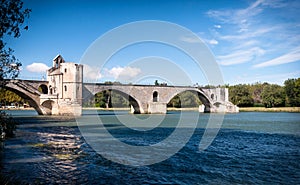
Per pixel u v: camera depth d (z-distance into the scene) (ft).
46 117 269.85
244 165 84.23
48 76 309.01
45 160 83.61
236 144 124.67
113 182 64.85
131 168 77.66
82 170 74.02
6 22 46.52
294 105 469.98
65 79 298.97
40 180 64.54
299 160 91.61
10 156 87.92
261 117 320.70
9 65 55.52
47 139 125.18
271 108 468.75
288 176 73.20
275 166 83.51
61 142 117.60
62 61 320.91
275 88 497.87
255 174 74.69
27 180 64.13
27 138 127.13
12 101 403.13
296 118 303.68
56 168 75.15
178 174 73.31
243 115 361.51
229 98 493.36
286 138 145.89
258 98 547.49
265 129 191.01
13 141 116.88
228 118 305.12
